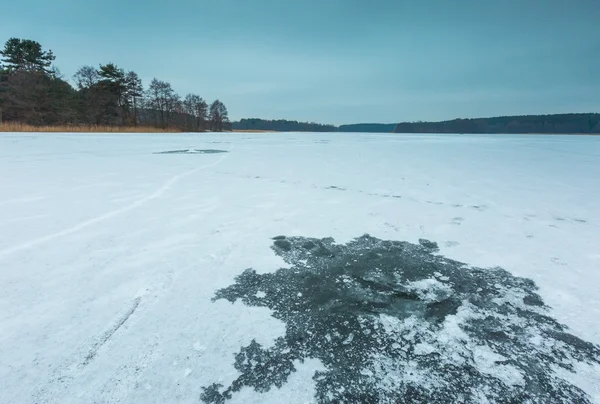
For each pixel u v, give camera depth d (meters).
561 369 1.27
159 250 2.29
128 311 1.57
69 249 2.25
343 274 2.04
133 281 1.85
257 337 1.42
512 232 2.79
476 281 1.97
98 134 17.89
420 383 1.19
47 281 1.82
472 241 2.59
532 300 1.76
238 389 1.14
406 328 1.52
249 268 2.08
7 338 1.36
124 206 3.34
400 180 5.15
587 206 3.62
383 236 2.68
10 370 1.19
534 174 5.91
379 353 1.35
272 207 3.46
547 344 1.41
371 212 3.34
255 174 5.54
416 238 2.65
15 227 2.64
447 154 10.07
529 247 2.46
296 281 1.94
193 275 1.96
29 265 2.00
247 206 3.47
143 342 1.36
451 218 3.17
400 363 1.29
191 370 1.22
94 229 2.65
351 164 7.15
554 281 1.96
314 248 2.42
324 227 2.87
